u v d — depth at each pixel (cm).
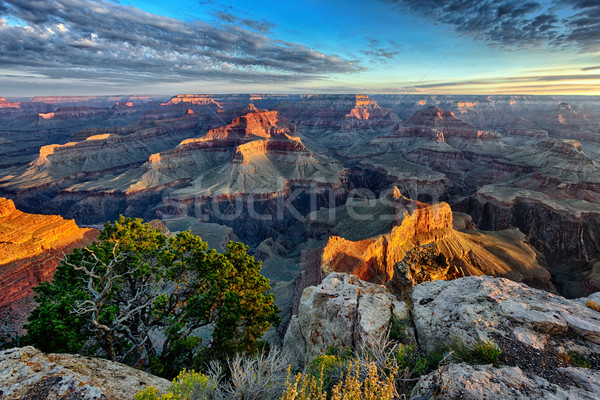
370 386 804
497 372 871
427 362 1078
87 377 1021
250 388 1087
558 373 859
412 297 1573
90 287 1648
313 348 1688
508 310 1160
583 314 1092
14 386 868
